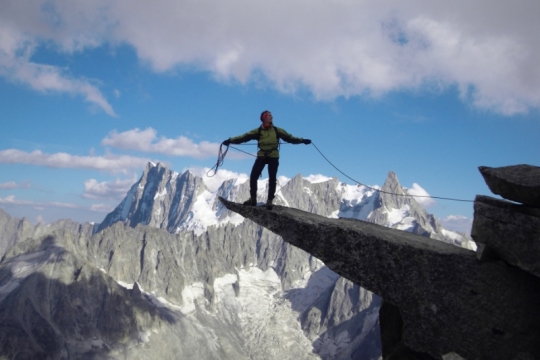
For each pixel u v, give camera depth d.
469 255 14.95
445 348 14.54
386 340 17.27
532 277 14.15
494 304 14.32
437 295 14.73
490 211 14.69
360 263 15.55
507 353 14.04
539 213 13.82
